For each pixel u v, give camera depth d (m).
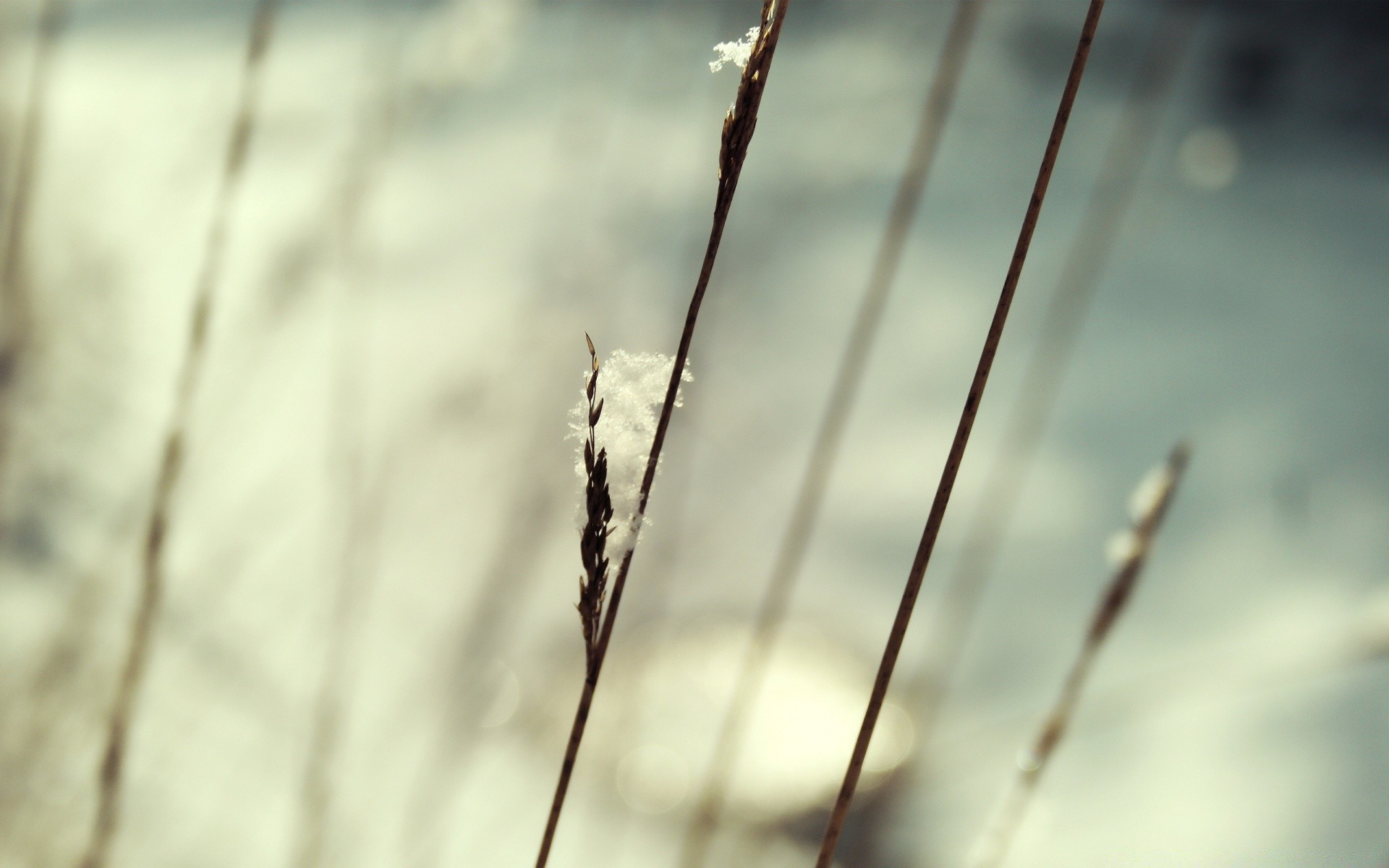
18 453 0.96
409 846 0.81
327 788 0.76
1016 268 0.46
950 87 0.63
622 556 0.46
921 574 0.47
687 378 0.46
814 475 0.66
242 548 1.05
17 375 0.95
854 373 0.66
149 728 0.79
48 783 0.68
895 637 0.47
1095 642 0.54
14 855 0.61
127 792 0.72
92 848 0.56
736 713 0.68
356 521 0.96
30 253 0.93
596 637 0.46
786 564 0.67
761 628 0.67
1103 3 0.46
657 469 0.46
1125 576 0.54
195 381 0.55
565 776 0.47
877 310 0.65
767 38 0.46
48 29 0.80
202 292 0.55
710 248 0.46
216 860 0.70
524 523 1.11
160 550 0.56
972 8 0.62
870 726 0.47
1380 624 0.59
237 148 0.55
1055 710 0.55
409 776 0.91
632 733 1.13
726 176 0.46
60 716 0.72
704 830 0.66
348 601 0.91
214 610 0.96
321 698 0.78
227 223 0.55
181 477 0.93
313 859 0.71
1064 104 0.46
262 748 0.83
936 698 1.03
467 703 1.03
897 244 0.64
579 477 0.46
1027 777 0.55
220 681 0.88
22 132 0.84
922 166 0.64
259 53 0.56
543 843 0.47
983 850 0.55
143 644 0.56
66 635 0.78
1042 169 0.46
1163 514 0.53
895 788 1.04
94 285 1.02
